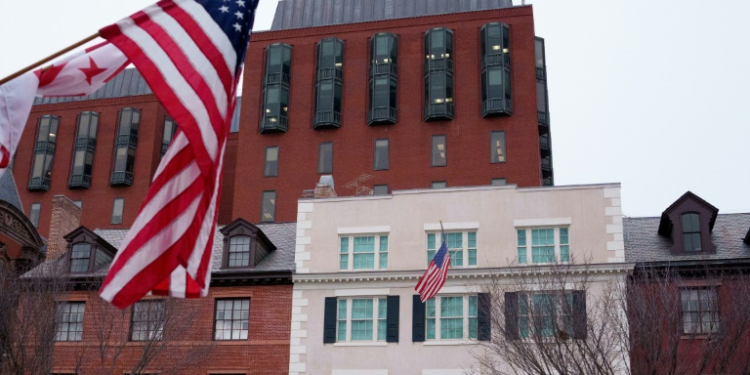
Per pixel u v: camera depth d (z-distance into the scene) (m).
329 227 37.47
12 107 12.92
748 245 35.41
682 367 29.48
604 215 35.41
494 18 73.62
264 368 35.59
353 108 73.06
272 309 36.47
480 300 33.88
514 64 71.88
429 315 35.31
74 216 43.56
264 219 70.94
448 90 71.44
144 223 13.59
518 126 70.00
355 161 71.31
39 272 36.03
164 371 34.03
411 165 70.31
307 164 71.94
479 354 33.97
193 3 14.17
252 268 37.34
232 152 83.38
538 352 29.86
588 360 29.58
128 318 36.19
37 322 33.09
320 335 35.69
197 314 35.84
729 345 29.83
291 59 75.50
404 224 36.97
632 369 28.98
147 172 81.06
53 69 13.41
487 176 69.00
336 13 83.56
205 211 13.81
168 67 13.55
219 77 13.92
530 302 30.19
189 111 13.44
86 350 36.25
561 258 33.66
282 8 85.31
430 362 34.47
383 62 73.00
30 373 32.53
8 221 42.06
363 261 36.91
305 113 73.62
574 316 29.67
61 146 82.75
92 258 39.06
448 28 73.94
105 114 83.56
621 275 34.00
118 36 13.52
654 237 37.34
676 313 29.84
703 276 33.69
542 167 77.81
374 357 35.00
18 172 81.94
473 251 36.03
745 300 30.16
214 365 35.81
